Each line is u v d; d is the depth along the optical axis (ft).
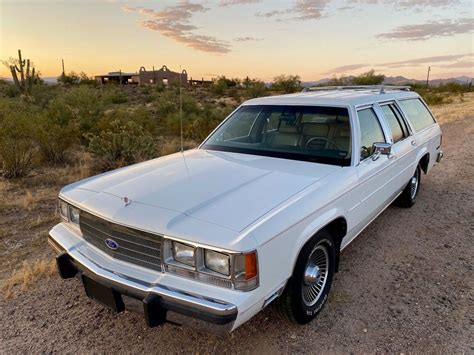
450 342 9.65
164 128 49.73
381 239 15.81
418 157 18.29
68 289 12.15
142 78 182.39
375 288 12.18
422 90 141.79
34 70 100.37
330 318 10.70
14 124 27.50
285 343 9.72
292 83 158.71
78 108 49.49
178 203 8.98
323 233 10.19
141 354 9.39
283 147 13.11
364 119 13.61
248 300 7.70
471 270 13.21
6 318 10.72
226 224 8.09
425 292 11.89
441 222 17.53
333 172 11.25
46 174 25.72
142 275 8.45
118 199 9.43
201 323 7.78
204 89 179.42
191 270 7.95
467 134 43.09
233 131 14.71
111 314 10.90
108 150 28.66
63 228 10.75
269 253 8.12
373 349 9.47
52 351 9.48
